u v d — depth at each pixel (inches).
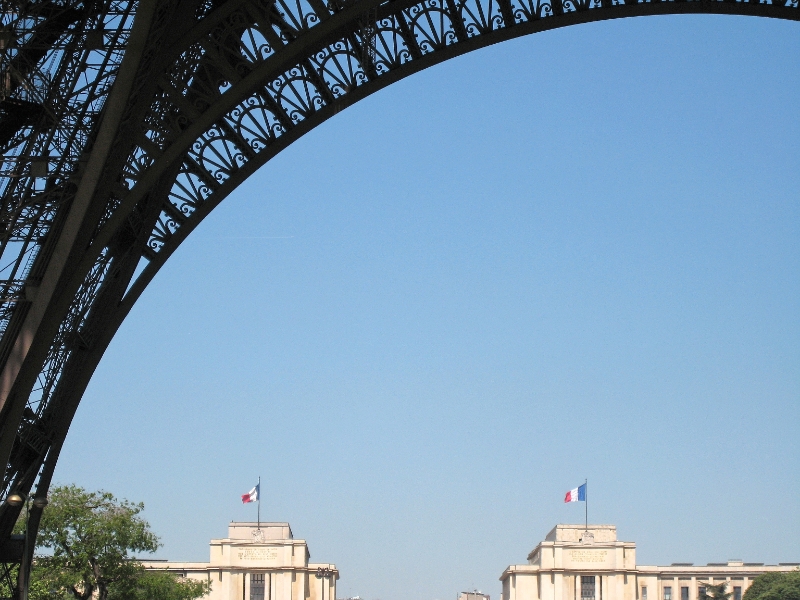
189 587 5059.1
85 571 3848.4
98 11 1418.6
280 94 1598.2
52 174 1421.0
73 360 1649.9
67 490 3892.7
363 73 1592.0
